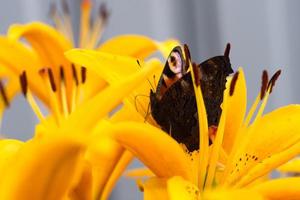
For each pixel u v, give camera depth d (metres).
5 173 0.36
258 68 1.45
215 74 0.42
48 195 0.36
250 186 0.43
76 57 0.41
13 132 1.24
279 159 0.43
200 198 0.39
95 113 0.35
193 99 0.42
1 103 0.55
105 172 0.43
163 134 0.39
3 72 0.57
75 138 0.35
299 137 0.43
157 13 1.39
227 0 1.44
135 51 0.55
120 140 0.39
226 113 0.43
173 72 0.42
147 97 0.42
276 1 1.46
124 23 1.37
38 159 0.36
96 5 1.24
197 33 1.42
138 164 0.97
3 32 1.27
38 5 1.28
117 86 0.35
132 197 1.33
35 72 0.56
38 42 0.56
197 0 1.43
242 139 0.43
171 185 0.38
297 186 0.41
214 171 0.42
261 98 0.44
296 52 1.47
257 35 1.45
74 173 0.36
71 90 0.52
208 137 0.42
